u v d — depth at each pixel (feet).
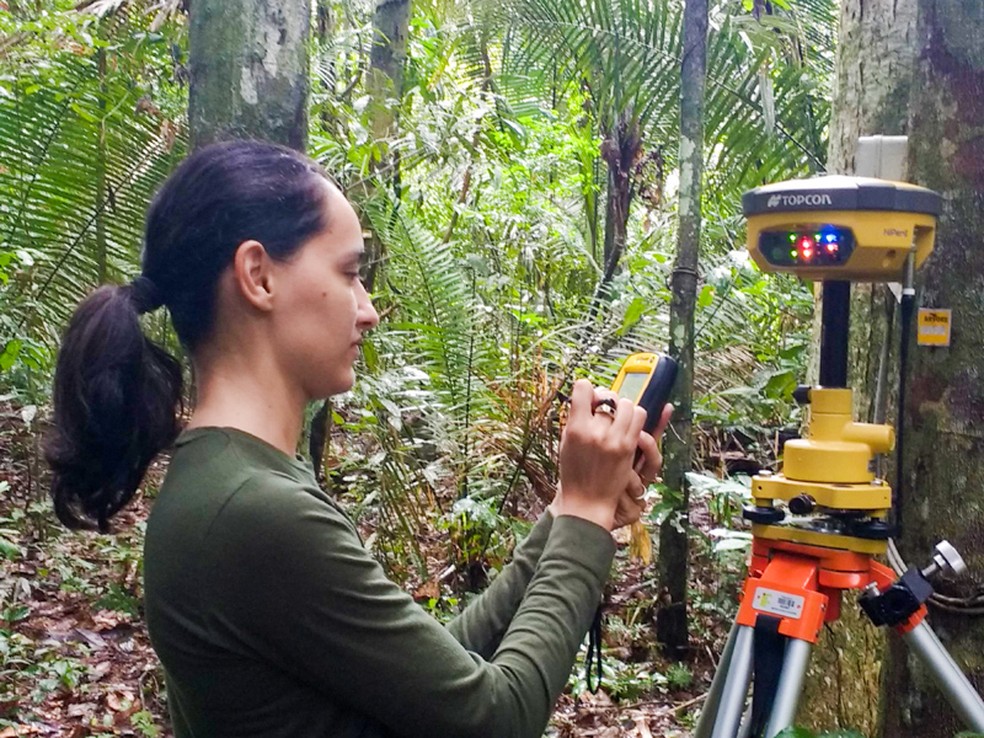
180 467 3.20
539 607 3.45
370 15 21.50
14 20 15.47
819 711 9.65
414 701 3.02
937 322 6.40
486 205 23.25
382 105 15.52
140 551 14.34
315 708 3.08
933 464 6.45
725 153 15.65
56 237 14.74
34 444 15.26
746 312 15.56
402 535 13.76
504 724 3.14
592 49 16.11
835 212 4.74
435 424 14.52
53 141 14.55
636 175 24.22
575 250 22.98
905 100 10.10
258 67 8.29
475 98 21.24
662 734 11.09
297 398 3.43
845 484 4.94
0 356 12.71
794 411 14.24
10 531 14.17
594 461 3.67
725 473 14.73
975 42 6.22
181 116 14.88
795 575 4.95
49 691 11.11
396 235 14.82
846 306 5.17
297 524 2.98
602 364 14.30
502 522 13.66
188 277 3.33
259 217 3.26
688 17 11.80
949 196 6.35
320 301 3.34
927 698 6.49
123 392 3.27
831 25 18.34
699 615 13.92
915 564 6.53
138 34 14.23
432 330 14.44
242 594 2.96
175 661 3.07
